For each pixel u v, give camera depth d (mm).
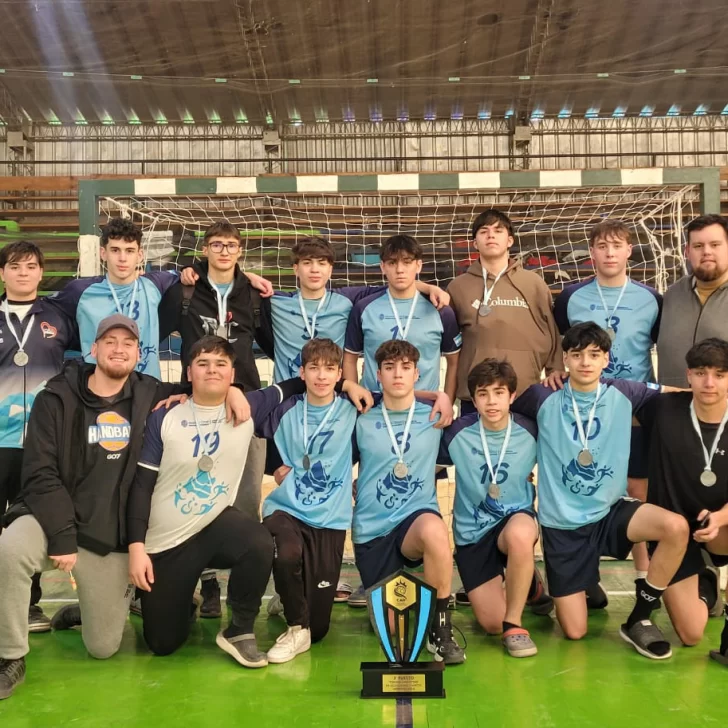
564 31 10094
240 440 3264
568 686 2900
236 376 3992
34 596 3656
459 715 2641
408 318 4023
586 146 11719
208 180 5629
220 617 3875
